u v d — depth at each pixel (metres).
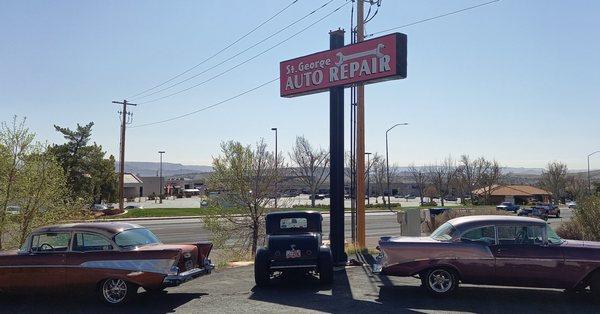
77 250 10.39
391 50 13.23
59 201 17.30
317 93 15.38
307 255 11.73
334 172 14.74
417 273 10.46
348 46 14.15
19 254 10.52
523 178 163.38
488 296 10.48
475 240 10.28
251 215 25.69
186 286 12.18
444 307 9.52
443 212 30.19
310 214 13.02
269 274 11.84
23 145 16.73
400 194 149.88
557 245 10.02
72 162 56.09
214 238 25.73
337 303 9.99
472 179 103.38
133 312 9.62
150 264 10.08
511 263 10.02
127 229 10.84
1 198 16.19
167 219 49.81
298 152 72.25
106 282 10.23
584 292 10.83
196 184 171.88
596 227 18.30
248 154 26.41
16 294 10.97
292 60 15.52
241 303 10.15
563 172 108.00
